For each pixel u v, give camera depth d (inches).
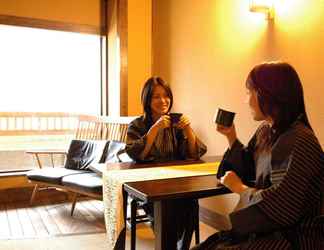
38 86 147.7
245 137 96.4
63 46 149.5
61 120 153.9
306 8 76.2
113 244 57.8
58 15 142.2
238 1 97.8
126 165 68.4
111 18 147.7
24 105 146.6
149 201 44.4
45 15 140.0
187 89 124.3
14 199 140.3
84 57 153.3
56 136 153.9
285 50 82.2
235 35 99.3
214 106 109.9
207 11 111.8
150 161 72.7
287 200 38.5
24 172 143.0
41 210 129.1
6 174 139.6
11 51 141.1
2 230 108.0
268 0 85.0
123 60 143.6
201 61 115.9
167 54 137.4
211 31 110.2
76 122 155.3
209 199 112.4
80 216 122.5
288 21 81.1
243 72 96.7
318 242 41.1
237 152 53.2
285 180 38.8
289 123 42.9
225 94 104.4
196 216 72.1
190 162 71.5
